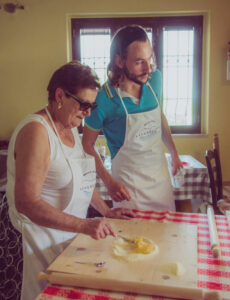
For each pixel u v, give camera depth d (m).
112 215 1.34
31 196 0.97
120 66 1.49
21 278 1.22
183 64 4.88
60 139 1.12
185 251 0.99
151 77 1.65
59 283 0.84
